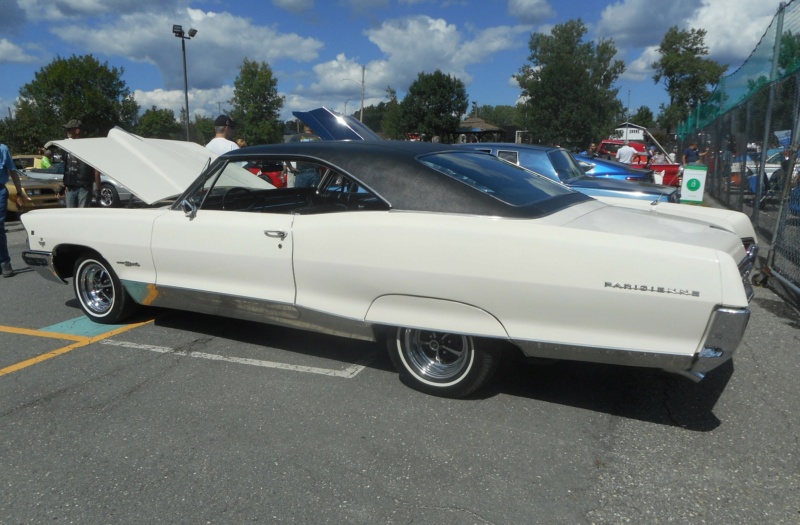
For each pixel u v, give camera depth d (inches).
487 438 127.1
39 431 132.6
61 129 1549.0
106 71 1574.8
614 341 120.3
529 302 124.9
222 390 151.6
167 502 106.8
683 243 118.9
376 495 108.1
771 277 255.3
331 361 169.3
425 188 139.5
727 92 537.6
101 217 187.3
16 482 113.7
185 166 219.9
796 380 156.2
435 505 105.2
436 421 134.4
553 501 106.1
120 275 186.9
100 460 120.6
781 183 301.0
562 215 135.7
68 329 199.3
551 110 1924.2
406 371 148.0
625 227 129.7
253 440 127.2
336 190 181.6
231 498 107.7
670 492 108.5
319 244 145.9
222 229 162.4
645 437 127.6
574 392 148.7
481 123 2743.6
